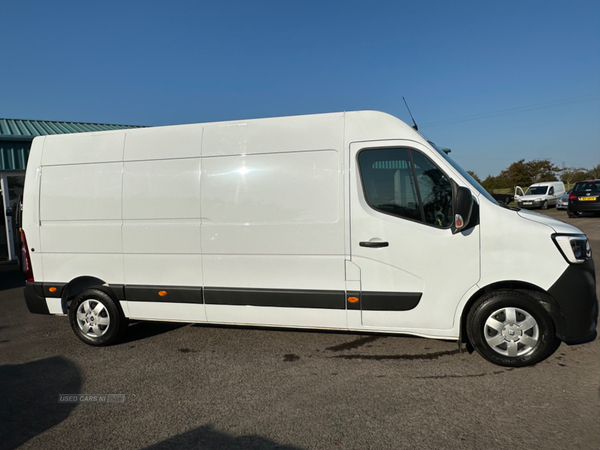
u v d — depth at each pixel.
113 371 4.16
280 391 3.61
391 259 3.97
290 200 4.18
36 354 4.69
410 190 3.95
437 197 3.91
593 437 2.80
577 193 18.47
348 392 3.55
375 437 2.89
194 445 2.87
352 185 4.03
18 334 5.42
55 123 14.88
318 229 4.11
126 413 3.33
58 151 4.89
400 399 3.40
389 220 3.96
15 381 3.99
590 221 16.77
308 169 4.14
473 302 3.97
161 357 4.47
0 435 3.07
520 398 3.33
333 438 2.89
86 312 4.88
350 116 4.12
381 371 3.93
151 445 2.89
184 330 5.32
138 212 4.61
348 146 4.06
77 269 4.84
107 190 4.70
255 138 4.29
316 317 4.21
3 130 12.69
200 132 4.46
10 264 11.19
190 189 4.44
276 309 4.29
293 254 4.19
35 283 4.96
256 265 4.30
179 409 3.37
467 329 3.94
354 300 4.08
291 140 4.20
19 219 5.95
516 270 3.74
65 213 4.83
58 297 4.91
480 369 3.88
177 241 4.50
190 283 4.52
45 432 3.09
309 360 4.25
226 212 4.34
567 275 3.66
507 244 3.76
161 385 3.81
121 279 4.72
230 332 5.18
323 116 4.18
